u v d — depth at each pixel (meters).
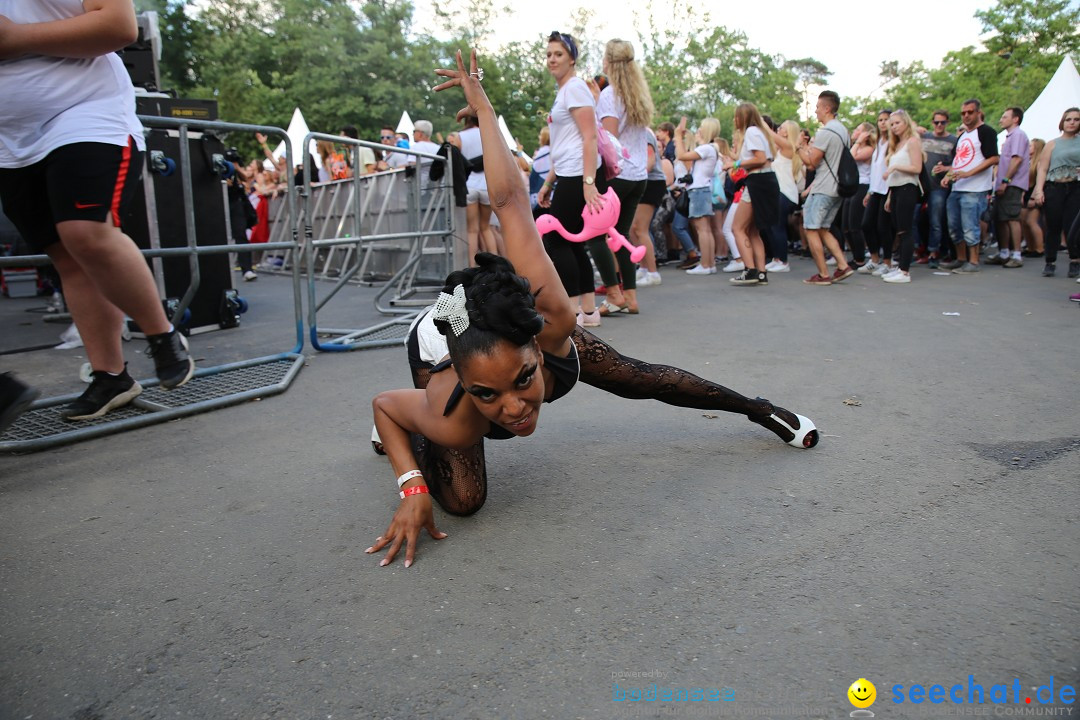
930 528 2.32
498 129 2.17
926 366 4.32
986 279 8.47
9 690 1.70
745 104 7.75
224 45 33.62
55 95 3.03
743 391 3.87
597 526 2.41
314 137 4.96
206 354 5.21
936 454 2.94
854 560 2.14
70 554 2.32
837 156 7.81
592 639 1.81
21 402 1.93
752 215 7.94
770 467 2.85
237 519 2.54
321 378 4.38
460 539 2.35
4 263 3.29
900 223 8.24
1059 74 12.88
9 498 2.75
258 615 1.97
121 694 1.68
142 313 3.44
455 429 2.17
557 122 5.44
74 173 3.05
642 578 2.08
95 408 3.55
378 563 2.22
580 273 5.66
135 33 3.06
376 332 5.78
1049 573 2.04
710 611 1.91
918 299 6.98
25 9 2.94
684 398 2.79
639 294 7.57
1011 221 9.66
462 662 1.75
